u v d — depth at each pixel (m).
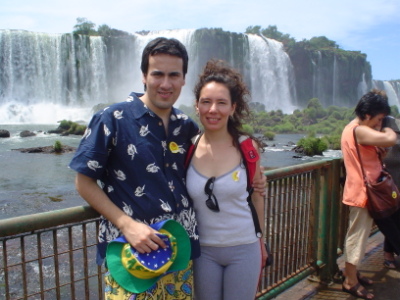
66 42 49.41
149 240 1.64
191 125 1.96
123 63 55.78
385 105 3.09
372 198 3.08
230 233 2.01
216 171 2.00
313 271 3.44
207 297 2.07
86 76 51.47
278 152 24.05
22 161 16.75
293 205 3.13
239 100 2.10
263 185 2.16
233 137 2.06
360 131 3.10
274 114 51.41
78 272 5.34
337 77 82.75
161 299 1.79
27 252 5.84
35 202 10.09
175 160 1.85
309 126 46.31
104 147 1.66
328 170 3.43
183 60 1.79
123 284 1.67
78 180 1.67
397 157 3.64
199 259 2.06
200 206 2.00
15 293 4.77
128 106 1.73
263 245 2.29
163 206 1.74
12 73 45.69
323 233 3.50
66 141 25.95
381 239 4.62
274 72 67.81
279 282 3.08
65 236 6.54
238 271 2.04
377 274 3.69
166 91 1.75
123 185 1.72
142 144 1.71
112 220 1.67
